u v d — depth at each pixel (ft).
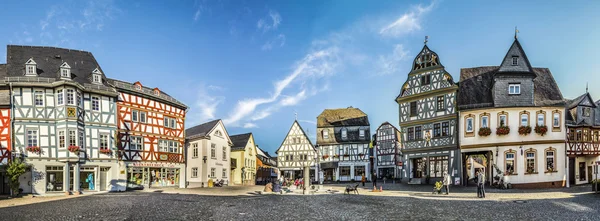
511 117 92.63
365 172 159.53
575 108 98.99
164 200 64.18
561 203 56.65
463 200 62.08
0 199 72.64
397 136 160.66
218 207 54.03
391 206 54.49
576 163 97.71
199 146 124.88
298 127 169.78
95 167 89.81
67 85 84.53
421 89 106.93
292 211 49.73
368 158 160.25
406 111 110.73
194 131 142.20
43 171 82.12
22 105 83.15
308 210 50.78
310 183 106.93
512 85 93.91
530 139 91.45
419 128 107.55
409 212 48.01
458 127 97.09
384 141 159.84
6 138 81.87
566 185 91.09
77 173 85.20
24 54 90.63
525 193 74.18
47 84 84.28
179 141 115.75
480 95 97.55
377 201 61.67
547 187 90.07
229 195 79.00
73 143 84.74
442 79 101.91
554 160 91.61
